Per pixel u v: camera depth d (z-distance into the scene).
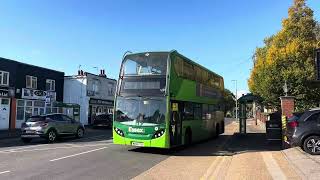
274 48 35.84
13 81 39.03
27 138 24.17
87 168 13.21
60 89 48.03
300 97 33.53
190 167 13.84
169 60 17.83
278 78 34.25
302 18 36.38
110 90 56.66
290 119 16.30
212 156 17.28
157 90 17.69
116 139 18.11
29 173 12.01
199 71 22.89
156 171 12.88
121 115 18.08
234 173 11.97
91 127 44.62
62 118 25.78
